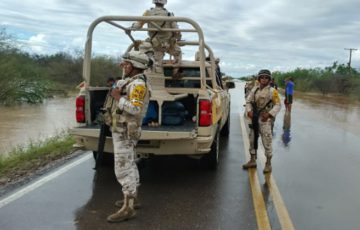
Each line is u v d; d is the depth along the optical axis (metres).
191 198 5.91
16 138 13.44
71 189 6.16
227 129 11.64
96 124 6.69
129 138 4.91
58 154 8.65
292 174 7.53
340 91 49.00
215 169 7.55
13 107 26.11
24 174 7.02
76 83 50.06
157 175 7.17
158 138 5.91
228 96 11.09
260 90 7.51
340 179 7.27
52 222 4.87
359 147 10.82
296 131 13.87
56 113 22.36
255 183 6.79
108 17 6.57
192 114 7.84
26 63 35.53
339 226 5.04
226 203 5.73
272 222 5.08
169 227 4.82
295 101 33.34
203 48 6.37
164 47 7.54
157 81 7.10
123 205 5.11
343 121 18.00
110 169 7.40
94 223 4.87
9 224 4.77
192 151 6.20
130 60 4.88
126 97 4.85
